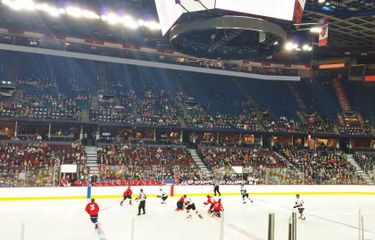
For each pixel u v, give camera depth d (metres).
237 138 42.81
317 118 46.19
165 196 22.08
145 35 41.75
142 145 34.31
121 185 25.02
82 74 42.97
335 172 33.41
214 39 23.80
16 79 38.56
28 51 41.59
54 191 22.48
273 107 47.28
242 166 30.75
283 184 28.61
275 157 36.31
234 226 16.27
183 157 32.97
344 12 30.95
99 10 30.73
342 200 26.20
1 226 14.98
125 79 44.75
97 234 14.14
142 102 41.50
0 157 28.09
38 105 35.78
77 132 36.50
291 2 17.36
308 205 23.36
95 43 42.66
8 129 34.28
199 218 17.91
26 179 22.77
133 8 31.62
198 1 16.72
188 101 43.69
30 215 17.47
